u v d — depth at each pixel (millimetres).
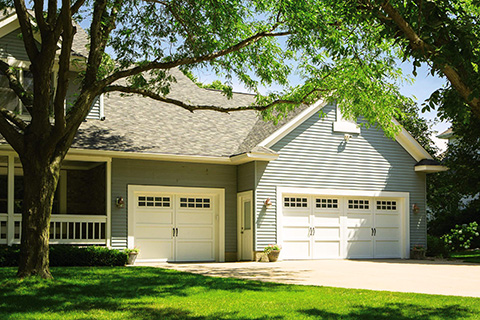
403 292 10422
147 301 9164
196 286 10961
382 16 7188
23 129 11977
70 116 11992
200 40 14359
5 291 9898
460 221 29031
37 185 11641
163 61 14883
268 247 18844
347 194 20750
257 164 19078
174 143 19062
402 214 21938
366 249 21203
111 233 17719
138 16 14680
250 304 8867
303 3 12906
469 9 12016
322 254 20281
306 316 7887
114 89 12945
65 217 17094
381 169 21594
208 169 19562
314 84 16812
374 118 18203
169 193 18969
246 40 13445
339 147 20812
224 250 19578
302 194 19984
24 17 11891
